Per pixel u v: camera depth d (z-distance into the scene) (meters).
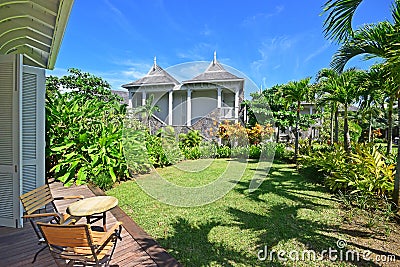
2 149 3.69
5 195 3.70
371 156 5.52
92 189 6.14
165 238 3.58
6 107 3.67
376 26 4.51
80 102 7.75
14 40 5.51
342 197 5.10
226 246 3.36
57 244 2.32
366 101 6.90
